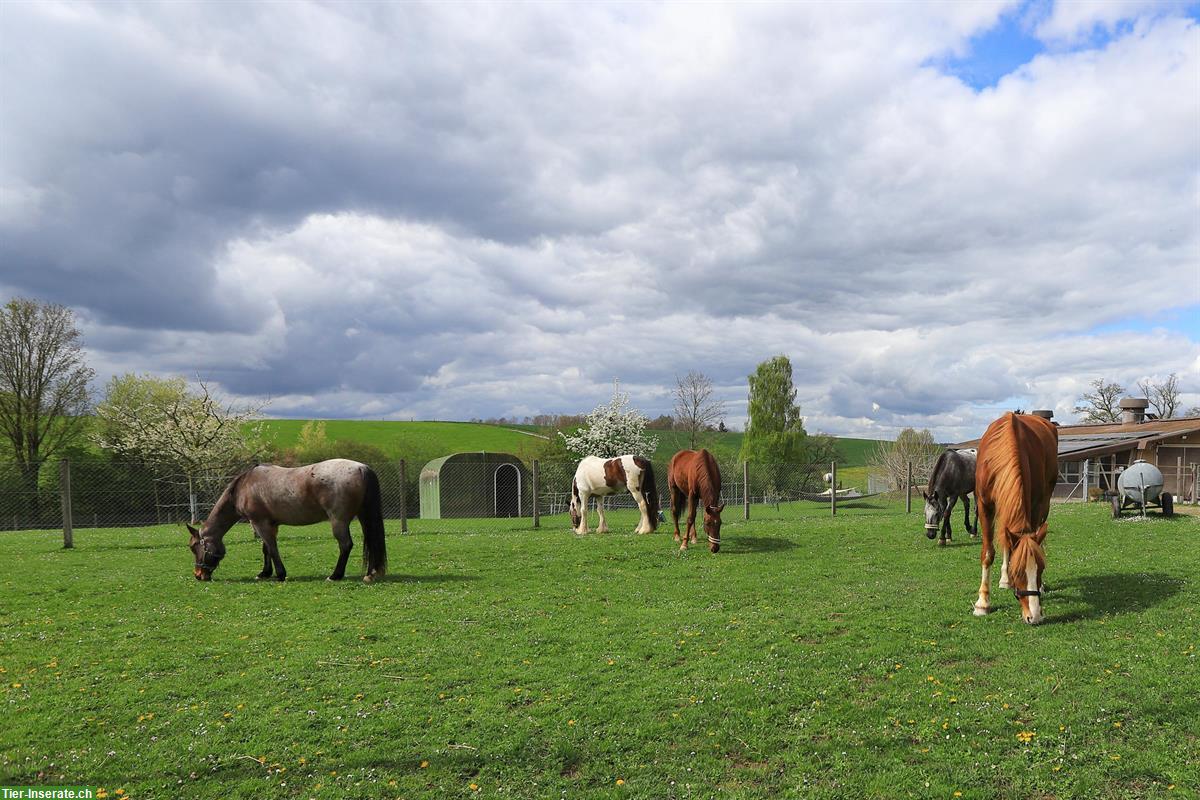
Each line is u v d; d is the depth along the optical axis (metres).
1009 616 7.99
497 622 8.30
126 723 5.36
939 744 4.93
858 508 35.06
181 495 28.59
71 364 35.59
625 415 42.69
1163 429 29.72
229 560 12.95
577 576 11.30
